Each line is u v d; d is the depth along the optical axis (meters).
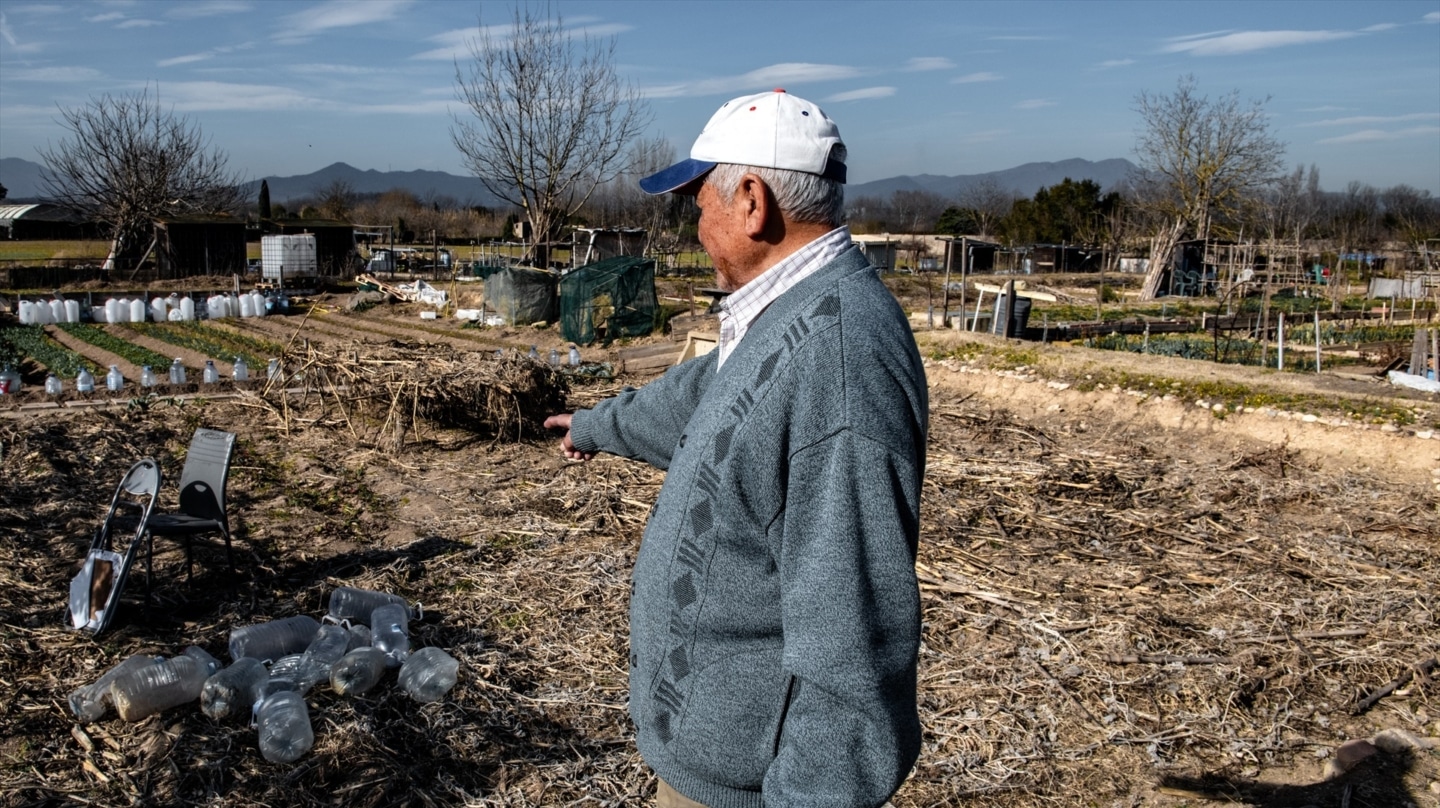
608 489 8.36
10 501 7.87
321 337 21.56
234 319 25.58
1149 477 9.16
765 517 1.81
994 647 5.49
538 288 23.89
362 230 54.91
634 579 2.05
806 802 1.62
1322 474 9.34
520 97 30.64
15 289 30.12
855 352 1.74
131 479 5.83
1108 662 5.31
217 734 4.38
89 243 47.59
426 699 4.75
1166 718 4.81
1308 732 4.75
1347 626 5.87
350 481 8.88
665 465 2.55
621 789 4.08
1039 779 4.28
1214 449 10.41
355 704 4.64
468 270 39.47
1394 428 9.70
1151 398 11.52
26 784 3.98
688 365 2.48
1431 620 5.96
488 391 10.16
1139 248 57.44
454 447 10.11
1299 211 47.56
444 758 4.26
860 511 1.67
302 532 7.36
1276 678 5.24
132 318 24.39
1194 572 6.73
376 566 6.59
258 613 5.79
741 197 1.93
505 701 4.76
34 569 6.30
